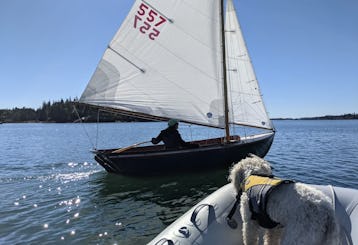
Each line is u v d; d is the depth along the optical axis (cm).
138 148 1066
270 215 274
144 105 1106
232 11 1291
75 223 613
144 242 523
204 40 1091
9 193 841
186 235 331
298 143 2533
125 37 1084
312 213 253
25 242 527
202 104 1102
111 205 725
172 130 959
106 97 1102
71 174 1100
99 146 2284
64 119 12550
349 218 347
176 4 1071
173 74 1094
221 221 350
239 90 1288
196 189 838
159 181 925
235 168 340
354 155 1645
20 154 1777
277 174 1128
